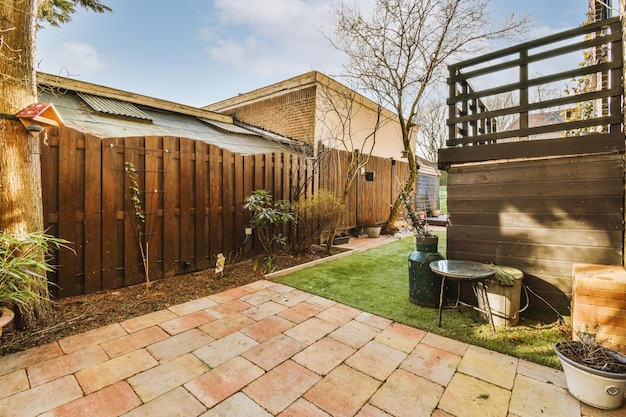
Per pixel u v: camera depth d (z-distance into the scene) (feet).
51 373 6.99
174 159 14.29
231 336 8.93
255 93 30.63
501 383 6.77
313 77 26.03
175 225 14.40
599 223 9.32
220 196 16.34
